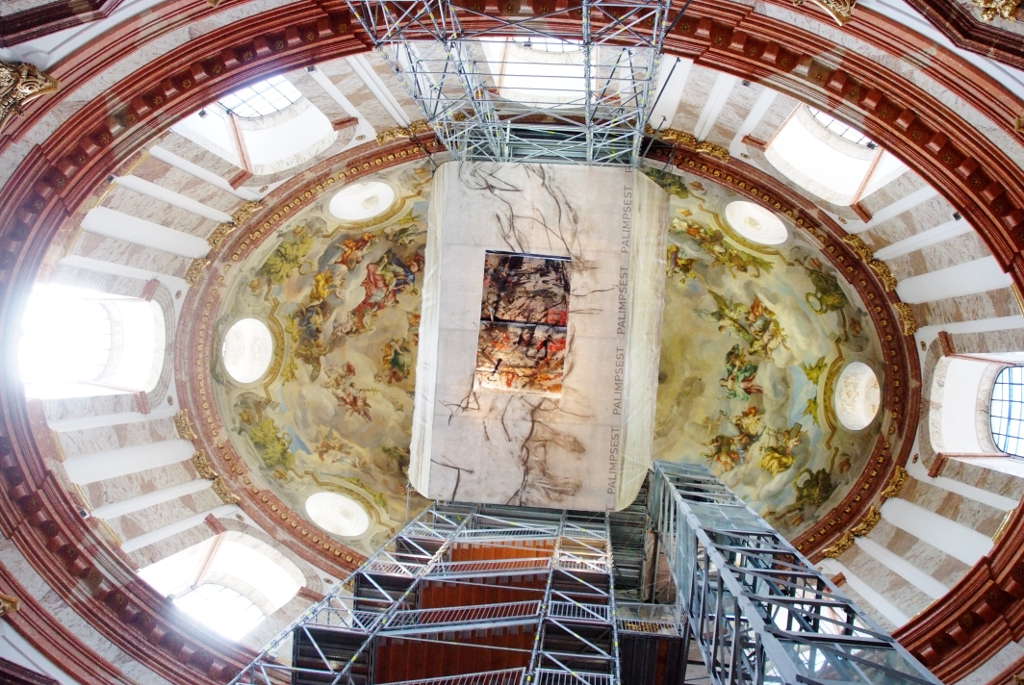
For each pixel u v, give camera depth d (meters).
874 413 21.53
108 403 19.94
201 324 21.98
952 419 19.58
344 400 25.73
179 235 19.70
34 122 13.15
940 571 18.03
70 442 18.50
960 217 15.22
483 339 18.14
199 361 22.22
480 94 18.64
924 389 20.11
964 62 11.92
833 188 18.45
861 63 13.38
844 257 20.31
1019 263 13.32
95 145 14.37
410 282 25.88
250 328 23.78
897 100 13.44
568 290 18.03
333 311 25.31
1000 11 10.42
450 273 18.02
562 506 18.12
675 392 26.12
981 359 18.48
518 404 18.11
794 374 24.06
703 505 16.41
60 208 14.49
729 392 25.44
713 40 14.23
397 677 15.55
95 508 18.25
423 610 15.90
